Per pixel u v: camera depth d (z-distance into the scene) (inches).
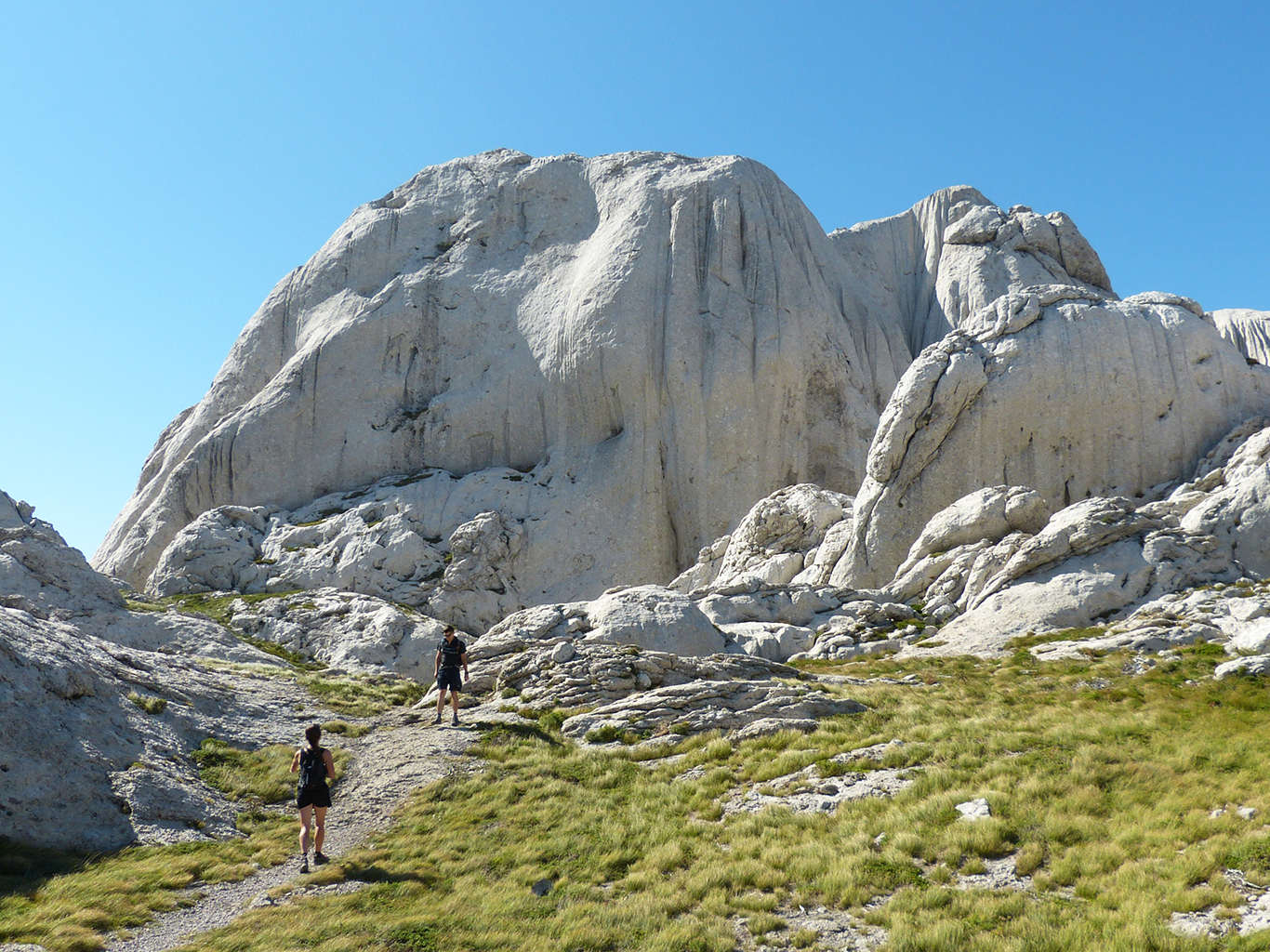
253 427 2508.6
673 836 621.3
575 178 2832.2
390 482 2426.2
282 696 987.9
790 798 658.2
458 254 2755.9
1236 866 475.5
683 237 2539.4
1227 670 789.2
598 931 495.5
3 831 591.5
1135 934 426.3
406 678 1472.7
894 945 454.3
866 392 2512.3
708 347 2399.1
